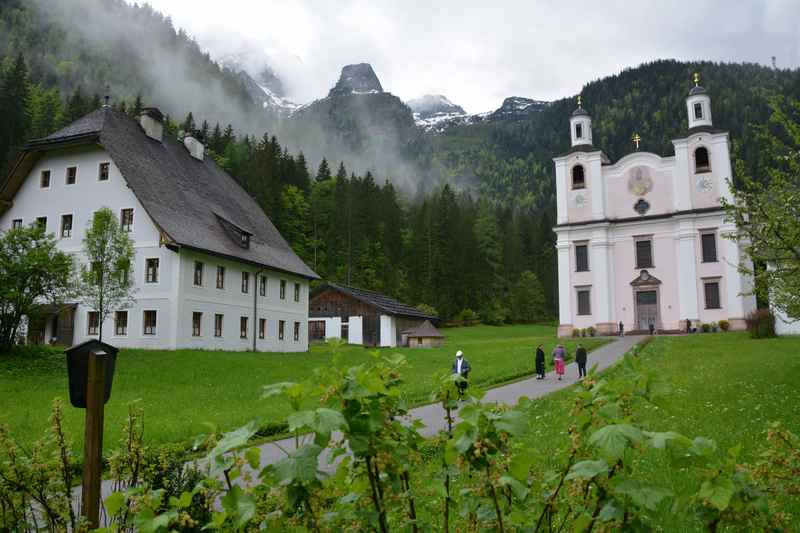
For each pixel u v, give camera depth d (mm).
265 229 52969
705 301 57312
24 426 15844
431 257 110000
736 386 18656
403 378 3375
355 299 66562
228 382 26859
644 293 60469
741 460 8281
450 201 132125
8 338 28859
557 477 3355
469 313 106812
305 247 107062
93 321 37812
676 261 59281
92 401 5078
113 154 38344
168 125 112438
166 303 36656
